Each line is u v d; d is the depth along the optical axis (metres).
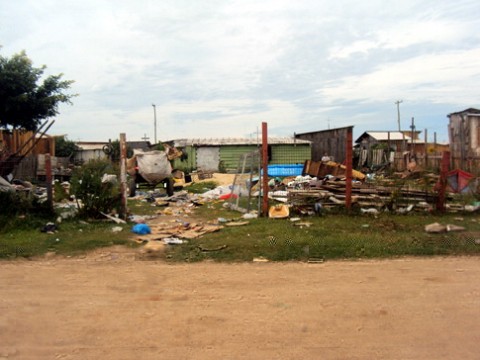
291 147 34.69
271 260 7.14
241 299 5.23
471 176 14.93
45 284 5.87
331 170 21.31
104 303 5.12
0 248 7.89
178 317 4.69
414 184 13.09
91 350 3.96
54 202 13.80
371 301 5.14
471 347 3.98
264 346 4.02
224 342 4.11
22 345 4.07
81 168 11.81
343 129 32.22
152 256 7.45
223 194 17.22
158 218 12.04
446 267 6.62
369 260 7.11
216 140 36.47
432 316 4.68
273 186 18.17
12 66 16.03
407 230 9.25
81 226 10.04
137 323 4.54
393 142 39.91
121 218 10.99
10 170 13.49
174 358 3.81
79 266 6.84
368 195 12.27
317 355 3.84
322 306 4.98
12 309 4.95
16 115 17.12
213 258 7.29
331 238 8.34
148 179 17.66
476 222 10.12
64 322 4.58
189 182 24.97
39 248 7.93
